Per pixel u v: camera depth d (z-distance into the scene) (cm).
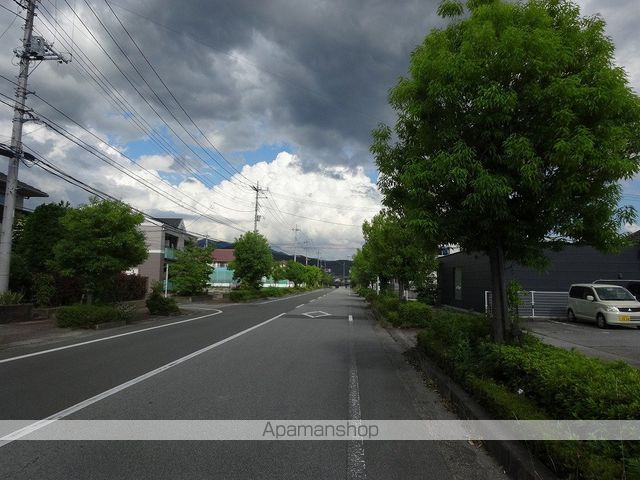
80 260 1734
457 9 745
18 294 1762
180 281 3631
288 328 1662
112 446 475
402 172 770
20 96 1706
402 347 1235
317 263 14262
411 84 712
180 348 1152
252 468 426
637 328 1697
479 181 600
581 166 580
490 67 640
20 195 2947
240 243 4059
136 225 1877
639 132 626
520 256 750
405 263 2073
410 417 595
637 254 2142
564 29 662
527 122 635
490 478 414
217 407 621
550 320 1986
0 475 403
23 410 599
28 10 1706
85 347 1166
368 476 415
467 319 875
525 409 458
